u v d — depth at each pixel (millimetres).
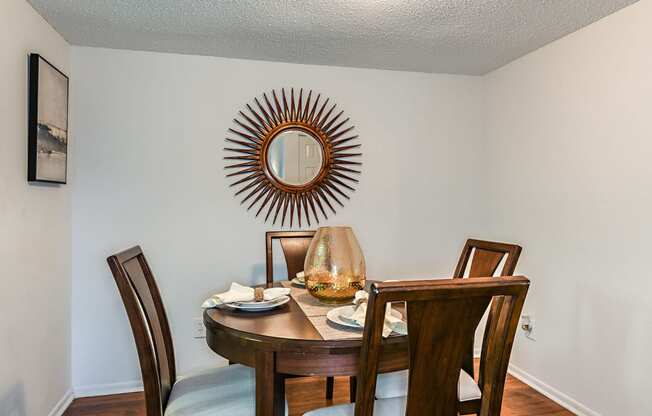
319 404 2582
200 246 2924
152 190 2836
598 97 2346
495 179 3246
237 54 2873
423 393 1193
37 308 2205
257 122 3004
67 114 2531
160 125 2842
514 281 1137
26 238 2078
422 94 3299
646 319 2084
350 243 1847
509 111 3084
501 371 1226
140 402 2639
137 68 2795
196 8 2184
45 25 2316
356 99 3180
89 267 2742
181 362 2902
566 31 2486
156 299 1880
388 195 3256
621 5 2154
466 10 2203
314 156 3115
